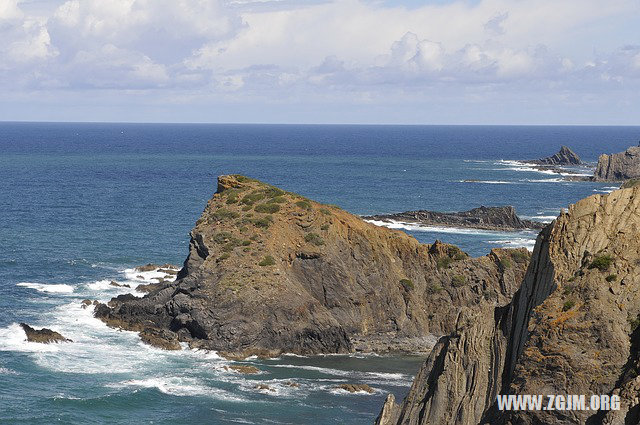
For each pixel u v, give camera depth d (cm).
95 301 9956
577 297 4544
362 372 8169
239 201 10531
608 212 4972
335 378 7925
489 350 4984
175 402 7025
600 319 4378
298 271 9519
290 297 8988
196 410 6844
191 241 9962
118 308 9431
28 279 11269
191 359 8288
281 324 8775
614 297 4478
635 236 4775
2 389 7069
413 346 9162
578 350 4309
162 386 7375
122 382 7425
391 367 8419
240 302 8850
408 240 10119
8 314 9412
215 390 7369
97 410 6744
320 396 7338
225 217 10162
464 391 4916
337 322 9025
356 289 9462
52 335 8544
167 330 8906
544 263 4931
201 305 8875
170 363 8106
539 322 4531
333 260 9594
